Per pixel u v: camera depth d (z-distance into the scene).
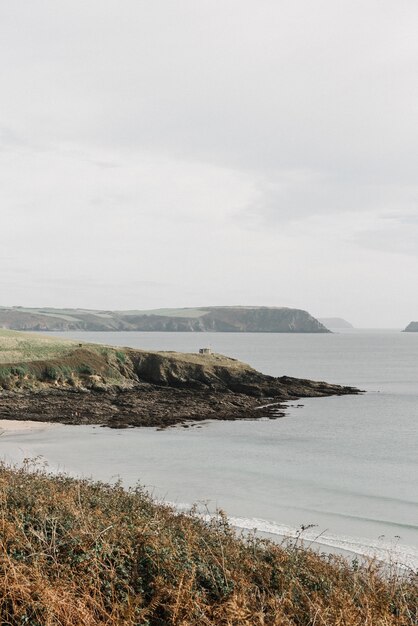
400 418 55.88
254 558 10.17
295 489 28.69
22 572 7.29
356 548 19.86
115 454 37.56
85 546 8.39
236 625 7.09
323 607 7.80
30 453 37.53
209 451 39.00
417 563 18.27
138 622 6.90
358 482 30.42
